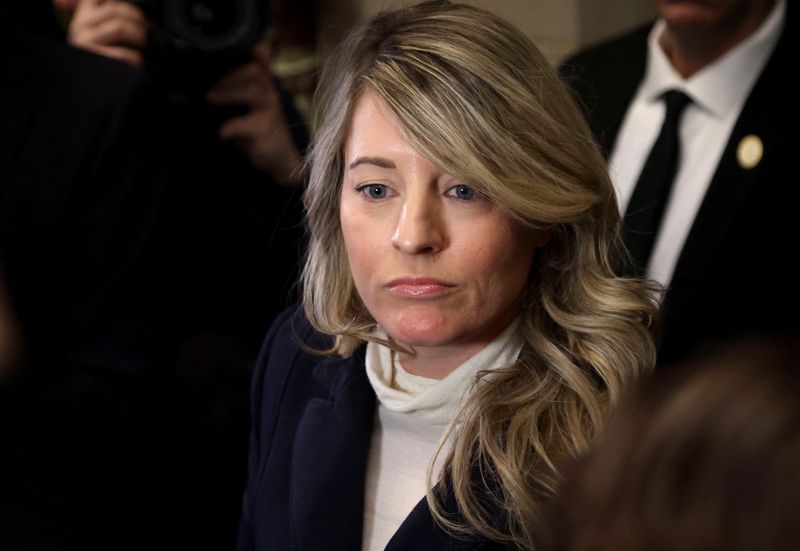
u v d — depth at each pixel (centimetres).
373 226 216
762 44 353
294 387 269
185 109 402
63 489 199
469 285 213
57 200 356
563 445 218
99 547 203
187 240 406
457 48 210
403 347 234
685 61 368
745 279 343
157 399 360
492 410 220
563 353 228
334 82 226
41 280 355
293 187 418
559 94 222
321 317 249
